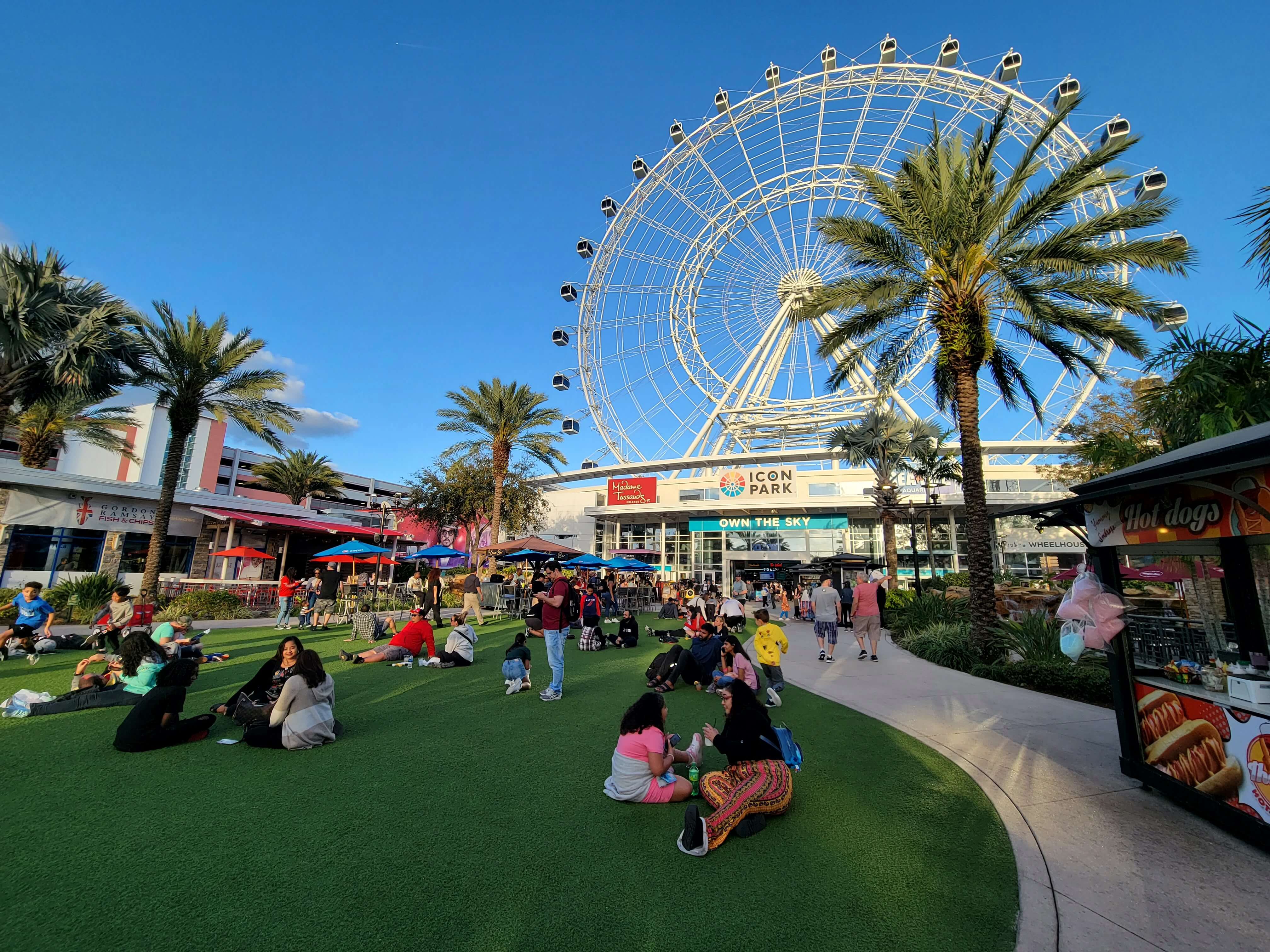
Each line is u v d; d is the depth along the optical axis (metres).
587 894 3.19
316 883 3.21
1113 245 11.55
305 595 16.08
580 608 15.51
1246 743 3.82
